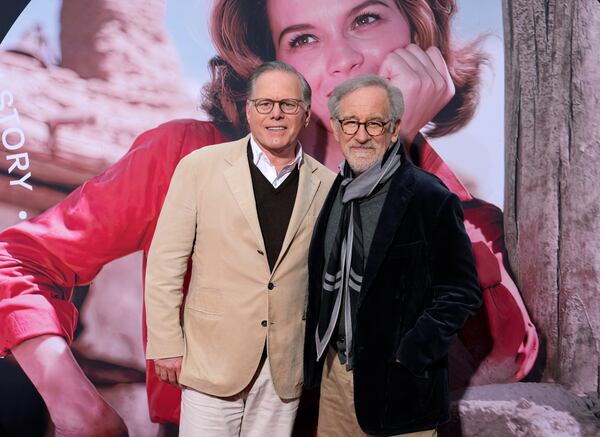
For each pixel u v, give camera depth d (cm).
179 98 186
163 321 142
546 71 190
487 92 189
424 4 187
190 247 146
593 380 192
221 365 142
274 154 146
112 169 185
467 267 131
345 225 141
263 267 141
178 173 149
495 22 189
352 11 185
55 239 185
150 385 189
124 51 184
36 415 188
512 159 190
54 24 183
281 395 147
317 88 187
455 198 135
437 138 189
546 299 192
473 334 192
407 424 134
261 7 185
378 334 134
